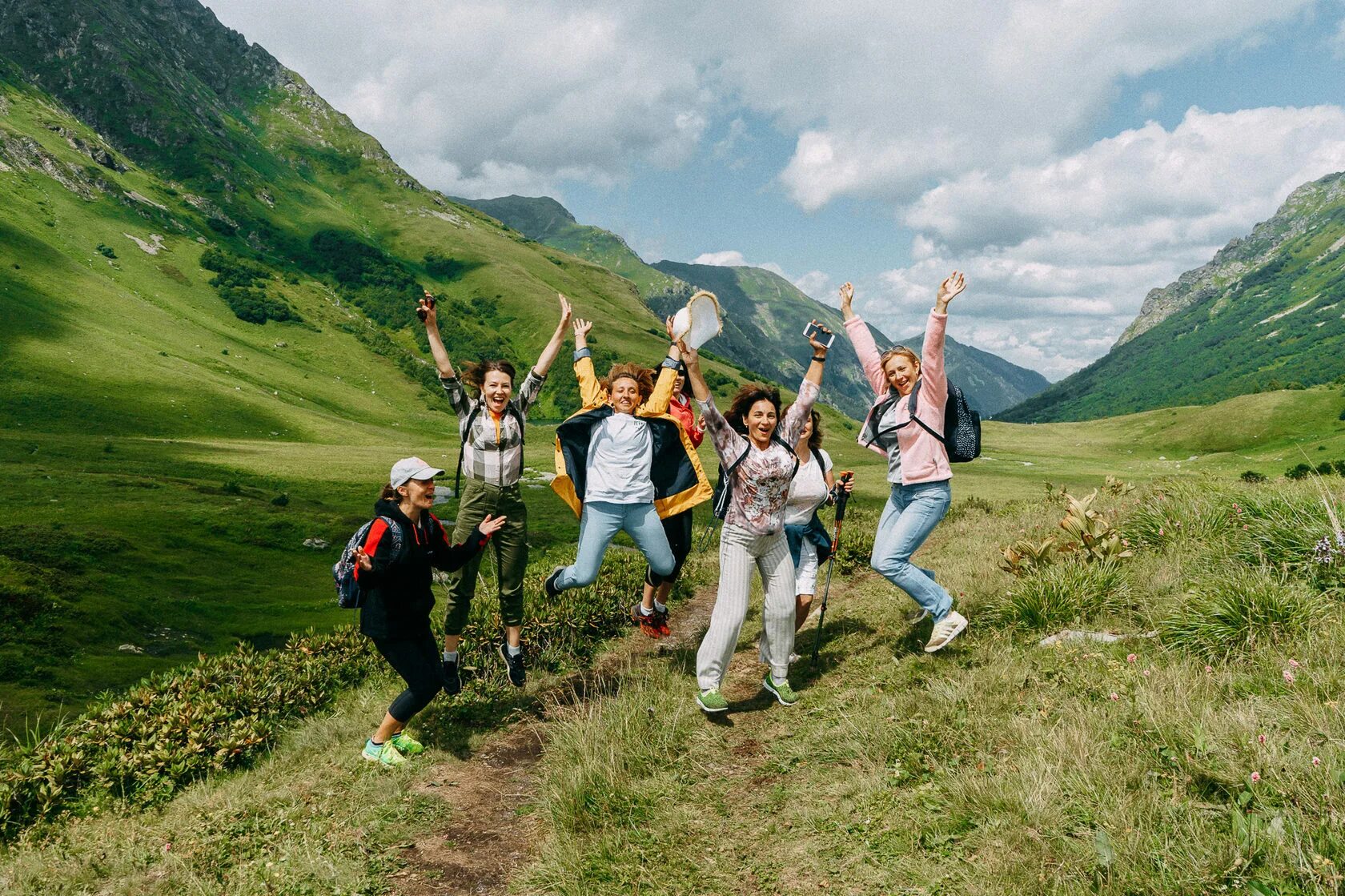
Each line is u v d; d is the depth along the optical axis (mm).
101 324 132125
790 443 4938
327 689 7043
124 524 40344
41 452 73688
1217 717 3381
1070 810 3047
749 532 4852
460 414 5574
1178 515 7195
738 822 3711
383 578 4551
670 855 3451
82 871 3875
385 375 170500
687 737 4734
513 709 5891
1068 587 5570
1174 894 2443
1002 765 3516
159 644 23891
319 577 36344
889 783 3658
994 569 7562
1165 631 4621
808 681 5574
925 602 5152
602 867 3404
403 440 120750
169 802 5059
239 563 37312
